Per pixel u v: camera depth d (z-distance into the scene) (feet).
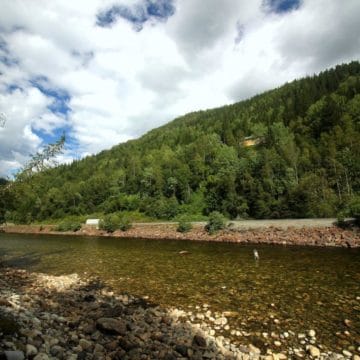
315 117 336.90
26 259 102.53
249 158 286.46
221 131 508.94
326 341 32.73
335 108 313.53
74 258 101.19
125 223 209.87
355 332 34.68
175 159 384.06
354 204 117.91
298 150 256.52
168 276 67.31
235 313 41.93
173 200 267.59
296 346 31.86
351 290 50.72
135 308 45.06
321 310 41.96
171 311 43.27
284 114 444.96
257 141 415.44
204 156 366.84
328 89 464.24
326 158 218.18
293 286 54.75
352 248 95.76
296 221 133.69
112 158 625.41
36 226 294.05
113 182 398.83
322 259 80.18
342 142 240.12
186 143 530.68
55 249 130.00
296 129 358.43
